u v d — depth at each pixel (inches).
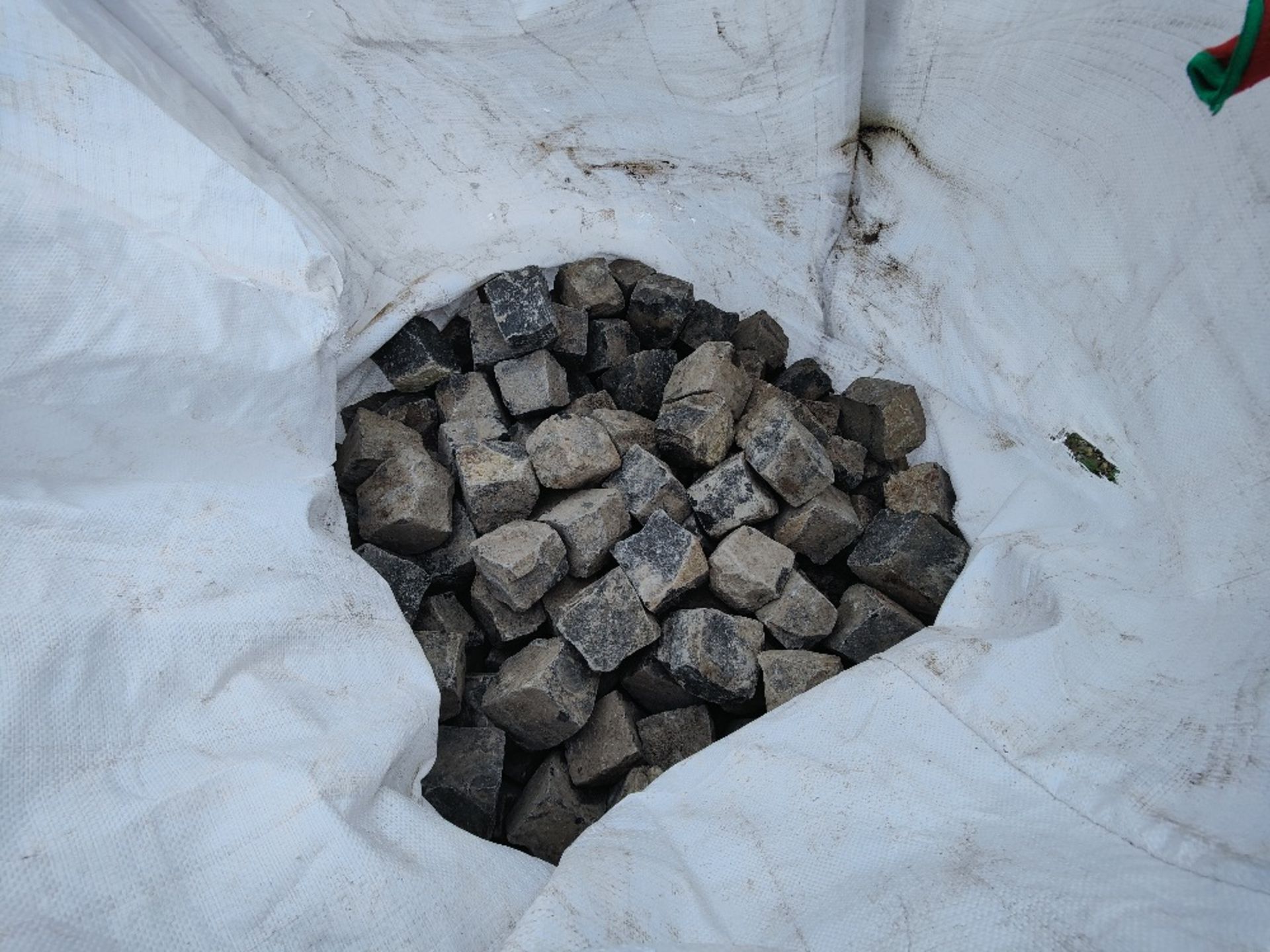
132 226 35.0
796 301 47.3
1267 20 27.3
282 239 37.4
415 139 42.8
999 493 41.3
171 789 27.5
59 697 27.4
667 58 39.5
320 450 39.1
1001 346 40.9
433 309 43.6
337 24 38.9
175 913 25.7
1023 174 37.9
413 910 27.8
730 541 40.0
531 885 30.4
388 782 31.2
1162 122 32.2
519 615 39.7
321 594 33.7
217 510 33.8
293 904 26.7
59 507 30.8
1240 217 31.0
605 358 45.7
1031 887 27.3
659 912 28.1
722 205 45.6
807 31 37.8
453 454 41.6
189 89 38.7
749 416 43.1
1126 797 28.7
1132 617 33.2
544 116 42.6
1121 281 35.3
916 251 43.6
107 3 36.7
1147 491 35.4
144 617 29.9
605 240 46.2
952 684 32.4
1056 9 33.2
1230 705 29.9
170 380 34.5
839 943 27.0
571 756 38.7
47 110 34.6
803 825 29.9
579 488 41.6
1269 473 31.5
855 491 44.9
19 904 24.3
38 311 32.1
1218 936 25.5
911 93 39.7
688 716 38.9
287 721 30.3
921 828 29.4
